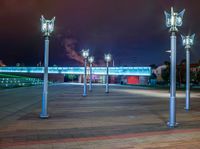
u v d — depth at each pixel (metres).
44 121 9.74
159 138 7.34
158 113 12.38
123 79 75.12
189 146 6.58
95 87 43.59
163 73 67.62
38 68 79.38
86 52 24.28
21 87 35.66
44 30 10.43
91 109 13.58
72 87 41.12
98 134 7.71
